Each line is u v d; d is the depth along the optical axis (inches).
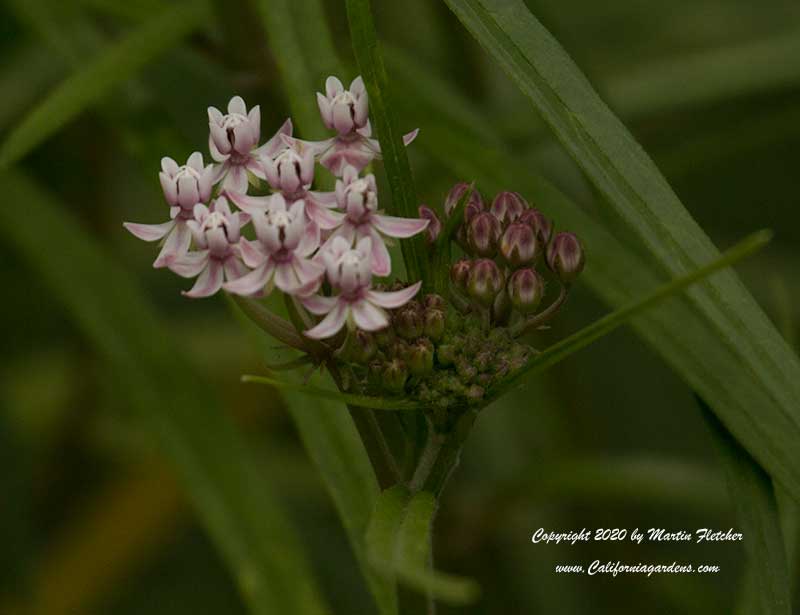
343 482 13.2
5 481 16.0
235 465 14.1
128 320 14.6
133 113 14.2
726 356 12.7
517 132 15.5
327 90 12.4
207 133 15.0
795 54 15.8
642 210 12.1
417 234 12.4
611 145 12.2
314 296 12.0
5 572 15.9
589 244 13.4
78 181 16.5
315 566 17.9
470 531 15.5
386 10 17.4
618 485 15.3
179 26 14.0
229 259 12.1
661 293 11.5
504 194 12.6
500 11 12.2
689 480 15.4
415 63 14.0
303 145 12.3
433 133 13.8
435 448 12.4
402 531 11.8
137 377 14.4
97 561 16.4
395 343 12.2
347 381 12.2
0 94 16.6
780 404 11.9
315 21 13.3
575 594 16.8
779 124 15.7
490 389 12.2
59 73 16.8
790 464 12.3
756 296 17.2
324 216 12.1
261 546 14.0
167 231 12.3
